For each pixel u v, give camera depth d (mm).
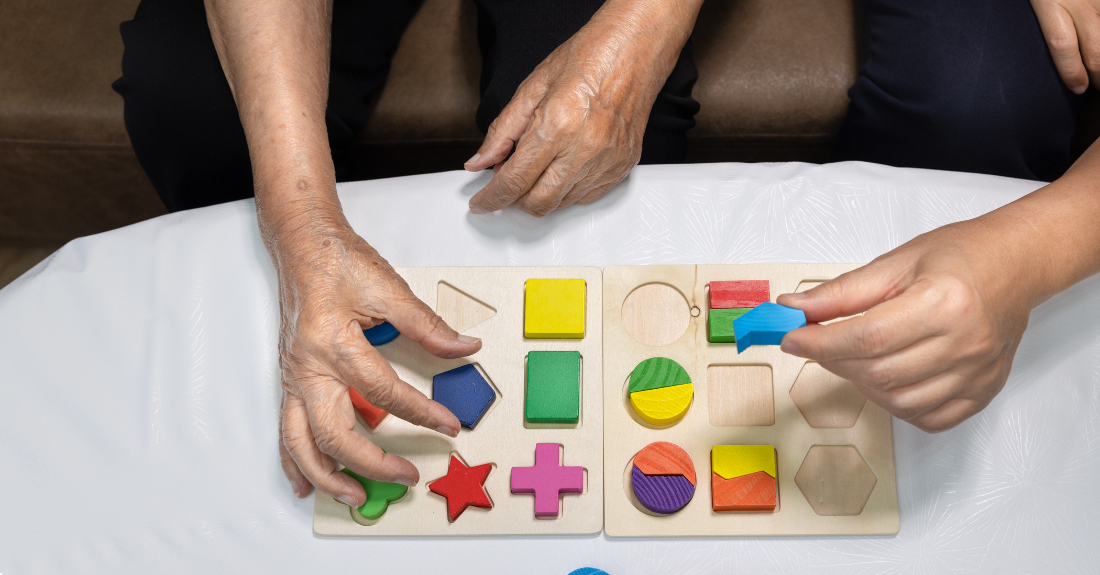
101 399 625
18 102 1052
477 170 683
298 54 683
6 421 615
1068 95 850
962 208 659
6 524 585
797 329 510
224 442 614
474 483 588
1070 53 814
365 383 577
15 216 1216
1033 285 552
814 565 568
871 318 497
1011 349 556
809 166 684
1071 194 587
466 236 674
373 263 615
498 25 877
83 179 1131
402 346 635
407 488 596
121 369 635
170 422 618
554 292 635
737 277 646
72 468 603
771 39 1026
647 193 678
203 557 583
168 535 587
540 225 676
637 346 630
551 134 625
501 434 611
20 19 1074
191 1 898
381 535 585
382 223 675
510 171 638
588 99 636
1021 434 591
